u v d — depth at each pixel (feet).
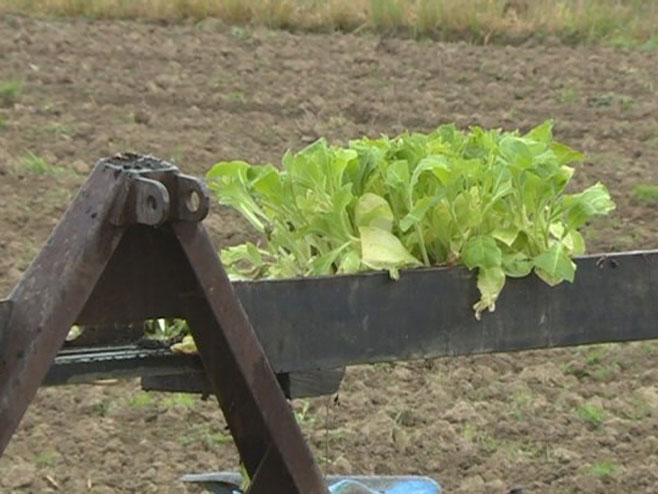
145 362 20.57
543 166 23.15
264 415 20.04
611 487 35.12
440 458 36.50
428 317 22.22
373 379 41.75
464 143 24.41
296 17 91.81
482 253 22.27
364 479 28.14
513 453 36.91
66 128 66.39
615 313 23.45
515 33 91.20
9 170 59.57
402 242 22.82
